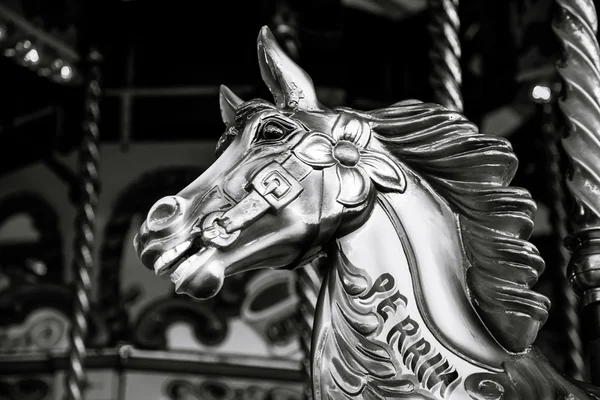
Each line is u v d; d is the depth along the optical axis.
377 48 4.79
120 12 4.70
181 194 1.54
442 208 1.61
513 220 1.57
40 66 4.66
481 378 1.51
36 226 5.53
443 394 1.51
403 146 1.63
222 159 1.59
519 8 4.22
